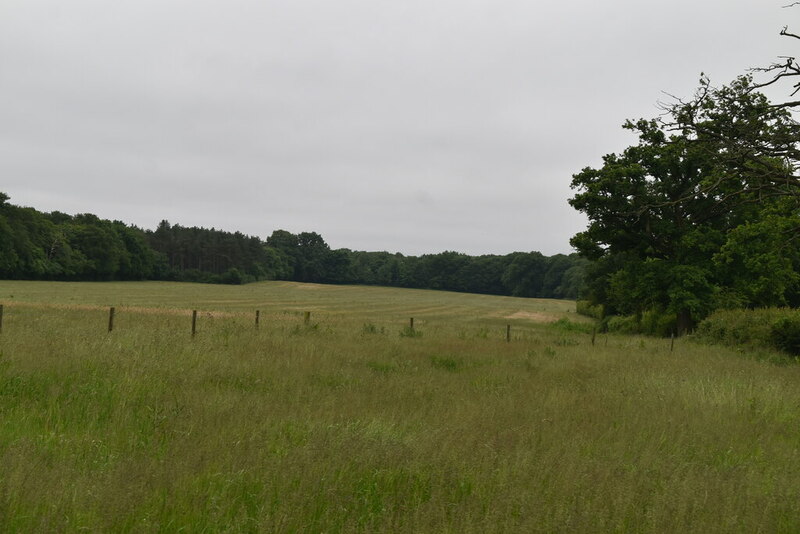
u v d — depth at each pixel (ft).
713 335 100.63
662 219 133.18
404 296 446.60
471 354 60.29
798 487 18.74
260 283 547.08
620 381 42.47
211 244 555.69
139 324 75.00
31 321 69.36
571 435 24.88
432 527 14.40
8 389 28.25
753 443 25.89
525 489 16.69
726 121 63.93
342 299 347.77
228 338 55.47
